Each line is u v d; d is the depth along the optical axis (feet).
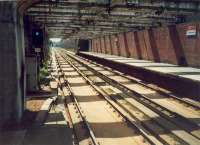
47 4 67.56
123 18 92.73
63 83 85.92
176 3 69.36
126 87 74.28
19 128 40.04
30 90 64.18
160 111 49.11
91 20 98.22
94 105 56.54
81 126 42.80
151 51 109.09
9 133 37.99
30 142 34.73
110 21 100.58
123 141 36.78
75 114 49.62
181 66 84.58
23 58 46.73
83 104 57.47
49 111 51.11
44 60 115.85
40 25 107.04
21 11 44.86
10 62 40.01
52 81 85.05
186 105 54.13
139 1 67.62
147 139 36.55
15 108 40.68
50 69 121.49
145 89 73.97
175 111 48.42
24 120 43.50
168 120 45.14
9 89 40.19
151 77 82.43
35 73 64.34
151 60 109.70
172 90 68.23
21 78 44.60
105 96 62.59
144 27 118.21
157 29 101.81
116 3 67.05
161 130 40.81
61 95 66.90
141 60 118.73
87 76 104.27
